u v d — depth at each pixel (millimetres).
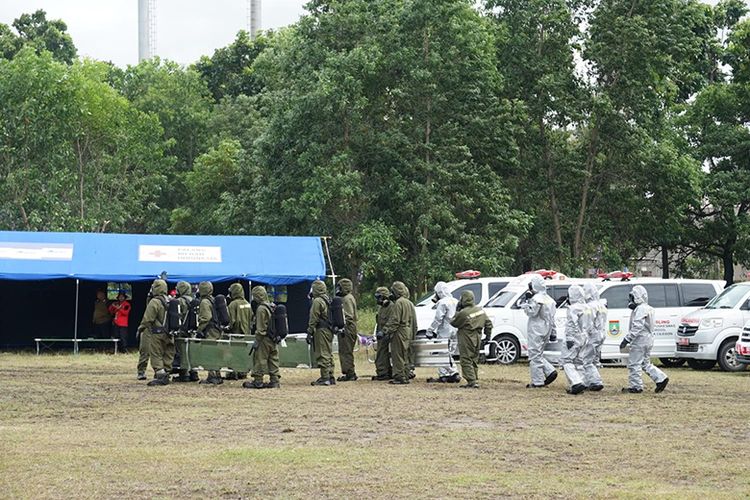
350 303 24031
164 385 22453
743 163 56031
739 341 26641
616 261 51750
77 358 30906
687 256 61281
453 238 46656
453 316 23547
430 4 45469
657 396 20766
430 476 12188
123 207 64812
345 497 11086
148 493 11258
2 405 18875
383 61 46031
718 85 56594
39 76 57469
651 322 21375
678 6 51000
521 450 14055
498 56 50656
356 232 44938
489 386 22625
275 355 22062
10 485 11648
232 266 33938
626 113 50500
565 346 21422
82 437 15062
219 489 11453
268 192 47188
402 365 23078
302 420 16906
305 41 47062
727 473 12531
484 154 48781
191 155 72625
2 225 57938
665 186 50375
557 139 52219
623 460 13352
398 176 45844
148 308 22531
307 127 46188
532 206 51969
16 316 35312
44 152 58312
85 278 32406
